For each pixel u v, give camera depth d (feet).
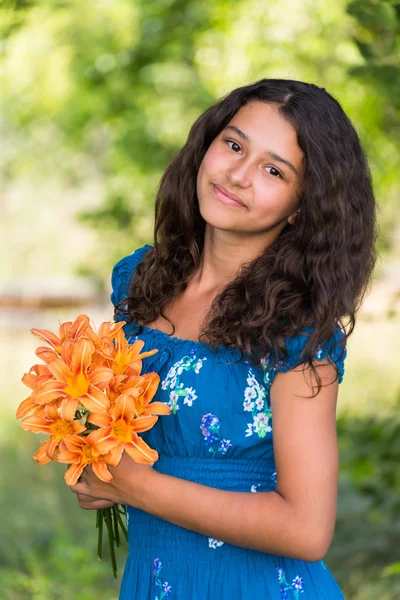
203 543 8.75
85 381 7.97
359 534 16.79
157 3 25.13
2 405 34.04
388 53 15.15
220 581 8.70
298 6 23.98
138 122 28.73
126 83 28.35
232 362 8.68
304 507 8.05
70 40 29.50
